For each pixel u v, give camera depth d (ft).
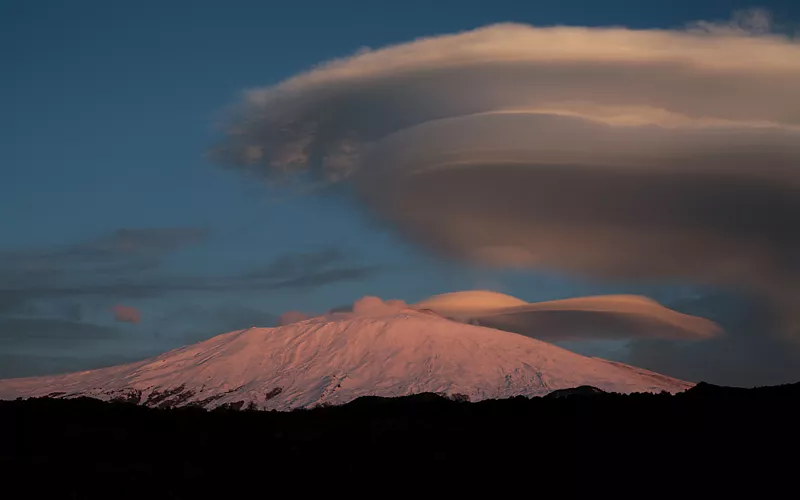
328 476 297.74
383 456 320.29
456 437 343.67
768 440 311.68
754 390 381.40
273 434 347.97
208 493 279.69
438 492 285.02
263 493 282.36
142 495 273.33
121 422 350.64
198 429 349.61
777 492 271.08
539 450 322.14
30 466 288.92
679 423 339.16
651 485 282.56
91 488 274.77
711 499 269.85
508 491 285.23
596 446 321.52
